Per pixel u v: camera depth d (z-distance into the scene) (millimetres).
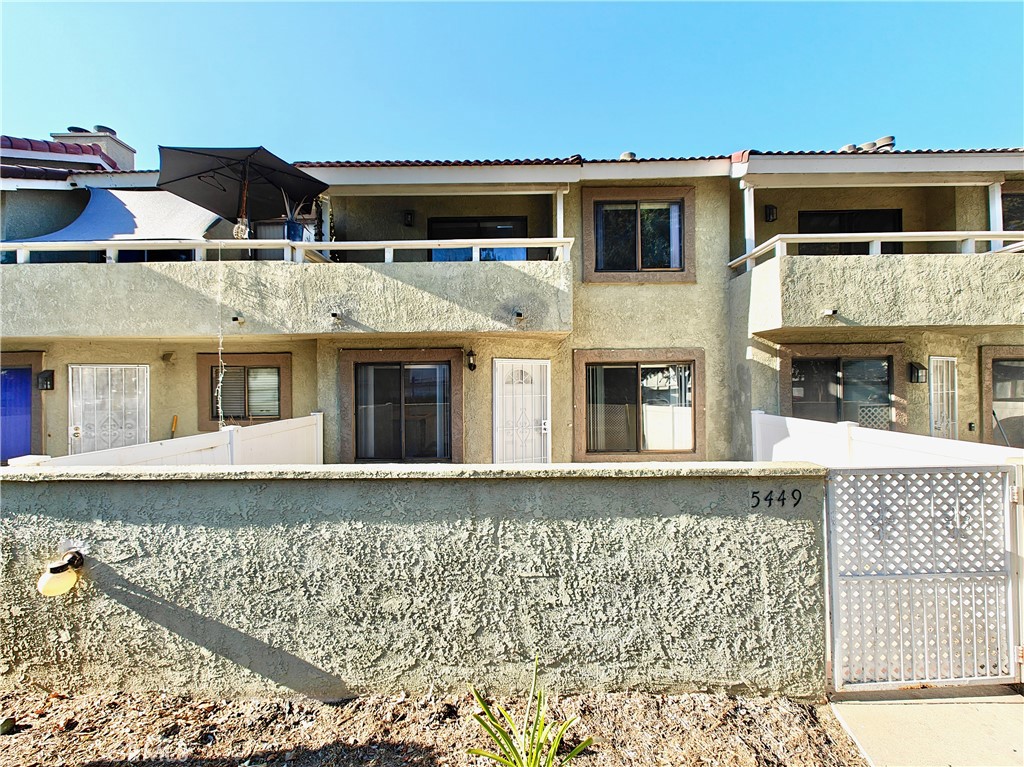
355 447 10125
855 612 3744
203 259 9016
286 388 10945
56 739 3264
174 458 5480
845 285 8703
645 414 11102
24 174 10117
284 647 3670
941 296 8664
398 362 10203
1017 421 10922
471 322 8859
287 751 3182
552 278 8914
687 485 3678
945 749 3193
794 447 8086
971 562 3793
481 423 10141
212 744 3242
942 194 11070
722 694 3658
